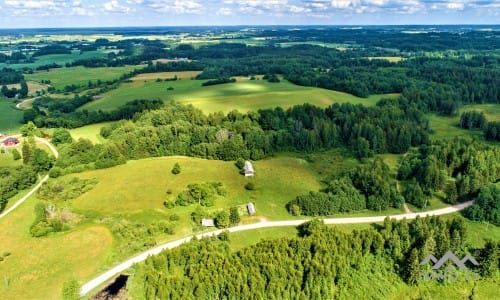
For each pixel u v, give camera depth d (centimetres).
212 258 8981
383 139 16862
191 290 8350
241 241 10488
